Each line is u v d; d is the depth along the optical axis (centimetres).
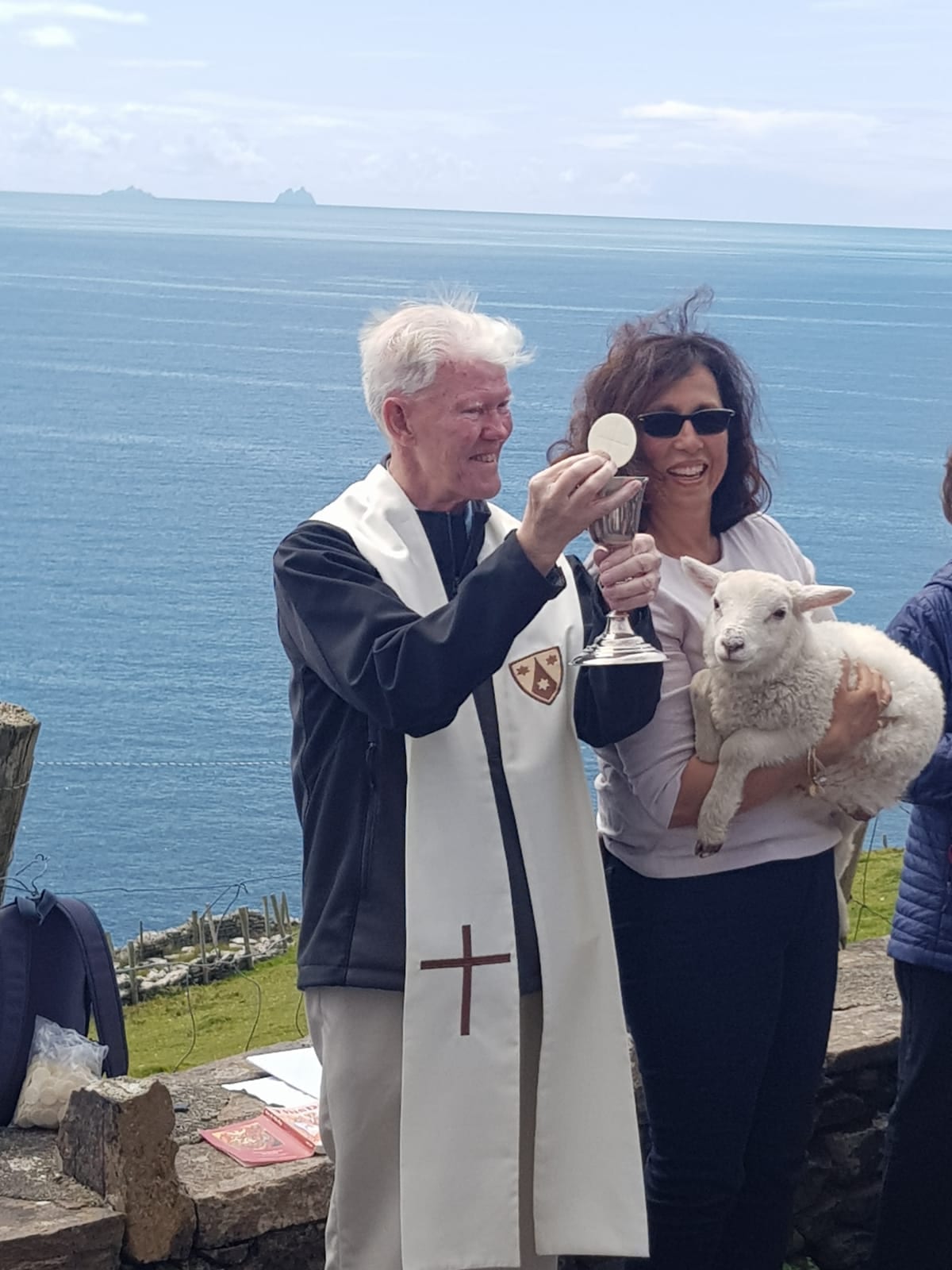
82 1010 364
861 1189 441
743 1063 332
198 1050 766
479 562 325
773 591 337
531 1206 312
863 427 16825
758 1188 354
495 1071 292
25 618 8356
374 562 304
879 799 353
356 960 292
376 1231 297
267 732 6091
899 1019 452
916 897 372
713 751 342
